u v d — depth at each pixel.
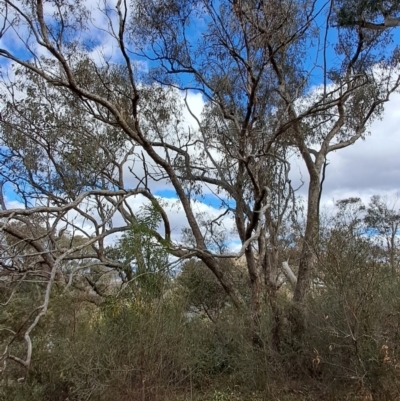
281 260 13.21
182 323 8.55
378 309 7.80
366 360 7.61
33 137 12.01
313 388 8.89
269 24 10.57
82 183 11.95
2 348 6.70
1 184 12.43
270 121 12.17
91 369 7.03
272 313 9.94
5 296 7.66
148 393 7.54
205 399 8.41
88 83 11.51
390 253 8.66
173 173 11.30
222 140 11.85
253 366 9.11
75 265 10.47
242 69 11.39
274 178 12.35
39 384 7.06
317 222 9.83
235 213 11.95
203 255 10.83
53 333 7.46
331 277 7.99
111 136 12.43
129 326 7.63
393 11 12.33
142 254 8.36
